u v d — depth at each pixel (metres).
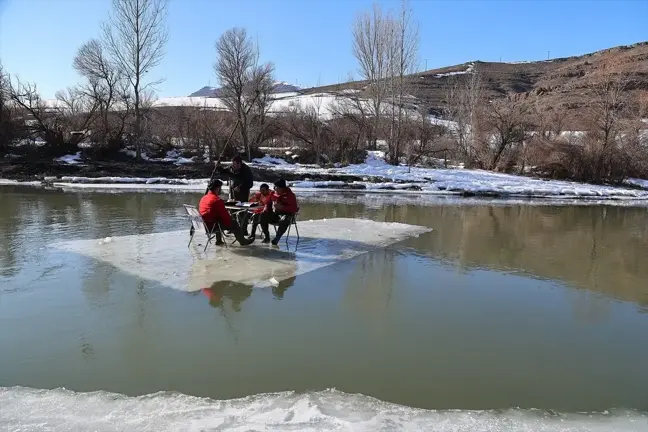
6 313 4.96
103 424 3.15
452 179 22.83
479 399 3.59
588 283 6.72
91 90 26.39
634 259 8.29
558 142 26.94
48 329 4.61
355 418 3.30
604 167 25.80
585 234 10.86
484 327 4.97
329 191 19.75
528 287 6.45
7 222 10.27
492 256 8.20
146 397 3.48
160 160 24.86
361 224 10.95
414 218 12.71
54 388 3.59
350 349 4.34
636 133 26.75
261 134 28.27
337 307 5.39
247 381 3.74
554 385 3.83
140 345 4.30
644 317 5.41
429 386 3.75
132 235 8.91
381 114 29.64
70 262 6.88
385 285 6.30
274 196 8.25
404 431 3.17
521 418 3.37
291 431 3.13
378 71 28.41
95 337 4.45
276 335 4.59
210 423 3.19
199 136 26.92
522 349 4.47
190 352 4.20
